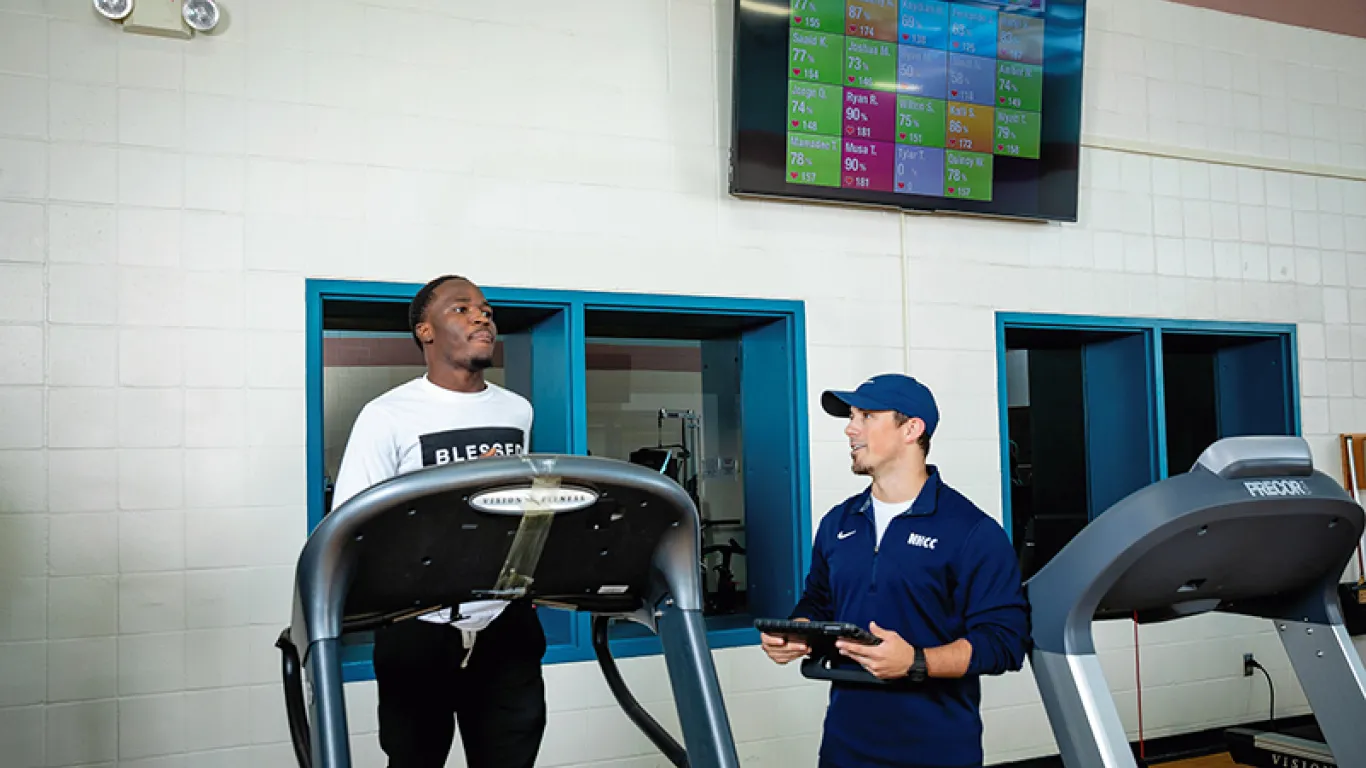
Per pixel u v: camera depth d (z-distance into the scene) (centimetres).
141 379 332
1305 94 550
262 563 341
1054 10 457
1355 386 550
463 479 135
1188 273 511
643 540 157
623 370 714
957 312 457
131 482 328
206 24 341
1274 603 215
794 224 429
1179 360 595
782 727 411
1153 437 501
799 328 426
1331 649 205
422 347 246
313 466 351
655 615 167
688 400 728
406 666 213
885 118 428
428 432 232
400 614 156
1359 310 555
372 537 137
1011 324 470
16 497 316
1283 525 183
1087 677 186
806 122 414
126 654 324
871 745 215
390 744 214
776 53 407
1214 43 527
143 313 333
